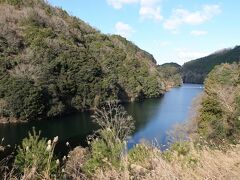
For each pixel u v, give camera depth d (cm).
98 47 9719
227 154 546
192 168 457
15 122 4891
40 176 412
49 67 5772
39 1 10888
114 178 416
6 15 8294
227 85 4475
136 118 5300
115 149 543
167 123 4766
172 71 15538
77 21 11856
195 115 3547
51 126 4700
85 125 4772
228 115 2219
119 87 8150
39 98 5078
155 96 9300
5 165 477
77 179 454
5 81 4941
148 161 499
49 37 7475
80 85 6256
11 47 6444
